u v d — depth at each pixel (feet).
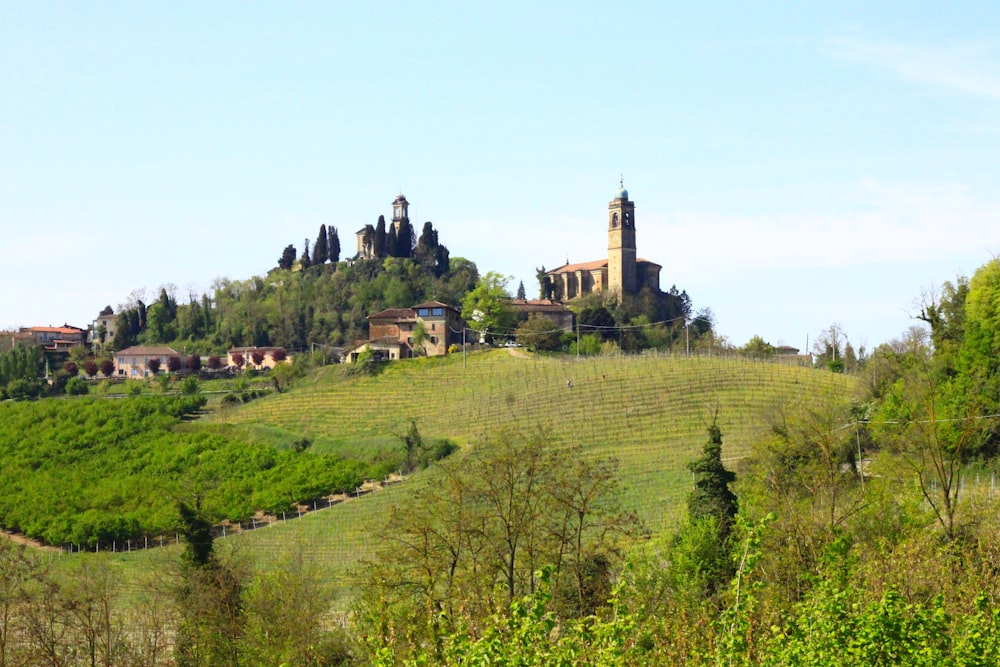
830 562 126.52
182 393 593.83
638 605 101.45
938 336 331.77
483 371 490.08
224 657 181.78
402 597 151.12
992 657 83.25
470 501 174.81
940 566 123.44
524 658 73.05
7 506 375.04
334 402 481.87
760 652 89.10
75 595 192.65
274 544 300.40
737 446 324.19
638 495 276.82
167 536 336.08
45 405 506.89
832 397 315.17
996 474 230.68
